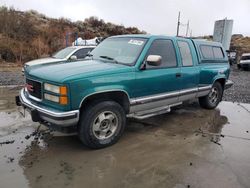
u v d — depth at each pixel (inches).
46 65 174.6
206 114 248.5
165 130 199.2
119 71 160.6
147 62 173.2
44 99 151.6
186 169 138.8
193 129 203.5
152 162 146.0
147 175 132.0
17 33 866.1
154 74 180.5
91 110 152.4
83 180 125.7
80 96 144.3
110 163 143.6
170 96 197.6
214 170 138.3
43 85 150.8
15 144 163.2
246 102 310.5
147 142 174.2
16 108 241.0
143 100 177.0
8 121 203.6
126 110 172.4
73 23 1250.0
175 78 198.4
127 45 187.8
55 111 143.1
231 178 130.5
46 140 171.8
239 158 153.4
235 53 1059.9
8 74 491.2
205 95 249.4
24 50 730.8
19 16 982.4
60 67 162.1
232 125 216.7
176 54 201.9
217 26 1041.5
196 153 159.0
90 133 154.0
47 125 158.6
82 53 389.1
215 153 159.6
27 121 204.7
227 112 259.3
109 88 154.7
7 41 748.0
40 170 133.7
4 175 127.6
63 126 146.8
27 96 168.7
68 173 131.9
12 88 345.1
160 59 169.2
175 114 245.1
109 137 164.6
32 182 122.7
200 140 180.4
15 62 685.9
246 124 220.7
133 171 135.7
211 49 251.6
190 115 243.6
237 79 565.6
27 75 168.1
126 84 164.1
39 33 924.0
